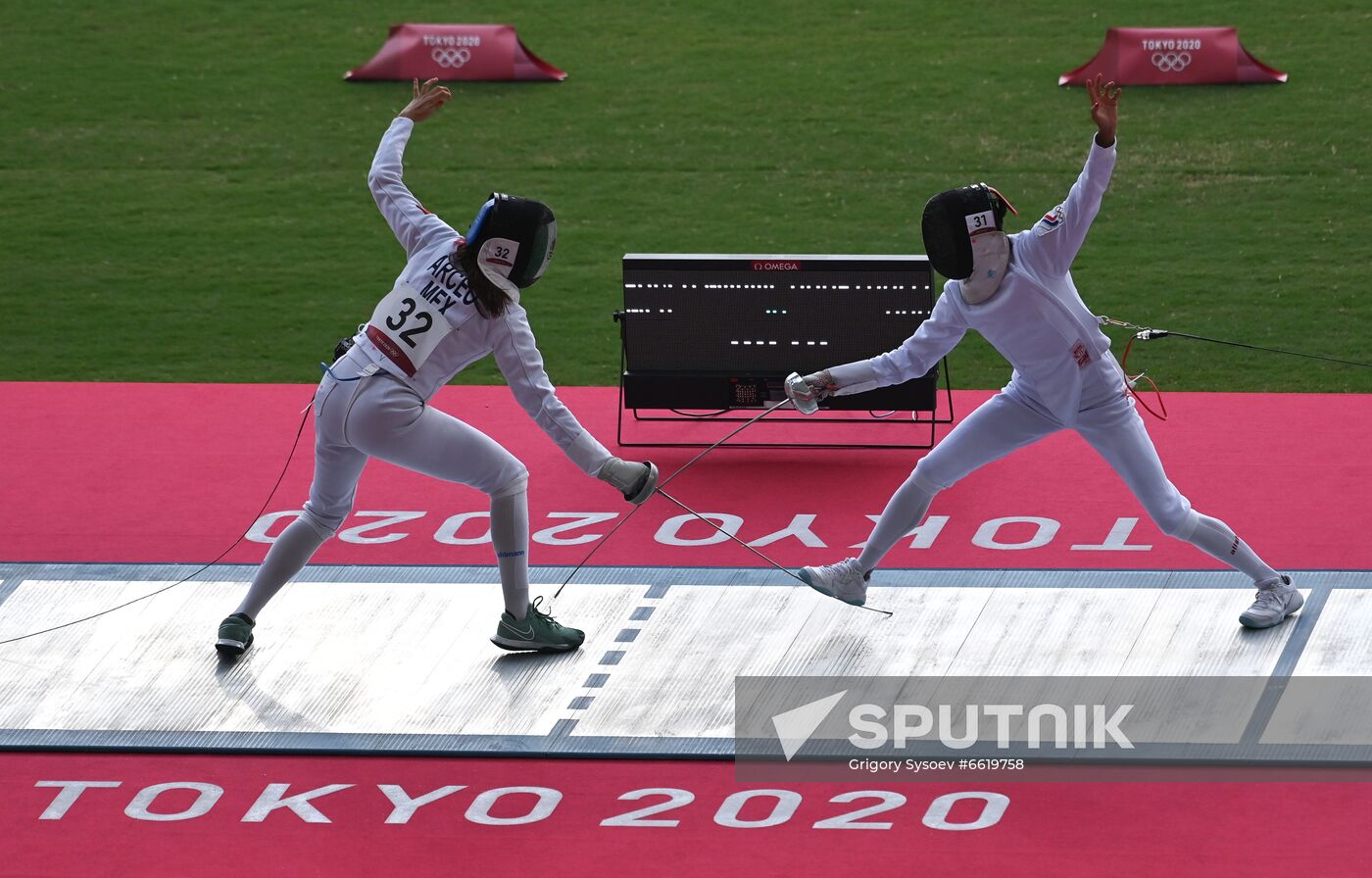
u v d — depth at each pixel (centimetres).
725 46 5697
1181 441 2923
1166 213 4319
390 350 2073
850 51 5616
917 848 1759
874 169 4672
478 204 4466
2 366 3519
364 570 2473
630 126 5028
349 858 1761
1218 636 2219
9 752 1988
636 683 2131
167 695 2116
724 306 2819
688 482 2802
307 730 2028
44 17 5975
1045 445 2919
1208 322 3675
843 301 2792
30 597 2389
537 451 2958
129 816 1848
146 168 4762
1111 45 5209
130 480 2827
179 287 3994
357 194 4597
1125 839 1767
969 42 5653
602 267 4094
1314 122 4869
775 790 1881
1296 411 3056
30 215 4441
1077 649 2197
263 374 3484
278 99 5259
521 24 5922
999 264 2039
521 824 1823
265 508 2703
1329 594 2323
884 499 2722
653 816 1833
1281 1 5900
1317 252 4053
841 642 2231
